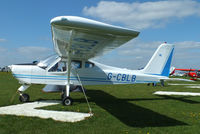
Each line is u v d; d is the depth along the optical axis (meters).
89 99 7.01
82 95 8.06
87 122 3.81
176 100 7.19
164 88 12.74
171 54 7.71
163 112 4.98
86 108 5.15
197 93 9.71
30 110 4.71
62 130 3.25
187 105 6.12
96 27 3.08
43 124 3.57
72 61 6.48
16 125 3.45
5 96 6.84
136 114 4.65
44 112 4.54
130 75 7.18
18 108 4.91
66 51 5.69
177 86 15.22
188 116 4.61
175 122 4.05
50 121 3.79
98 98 7.32
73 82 6.44
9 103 5.62
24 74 5.96
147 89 11.77
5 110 4.62
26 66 6.05
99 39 4.02
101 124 3.71
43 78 6.11
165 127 3.67
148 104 6.19
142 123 3.89
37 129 3.28
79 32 3.48
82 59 6.62
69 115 4.34
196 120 4.26
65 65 6.39
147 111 5.05
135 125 3.73
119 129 3.43
